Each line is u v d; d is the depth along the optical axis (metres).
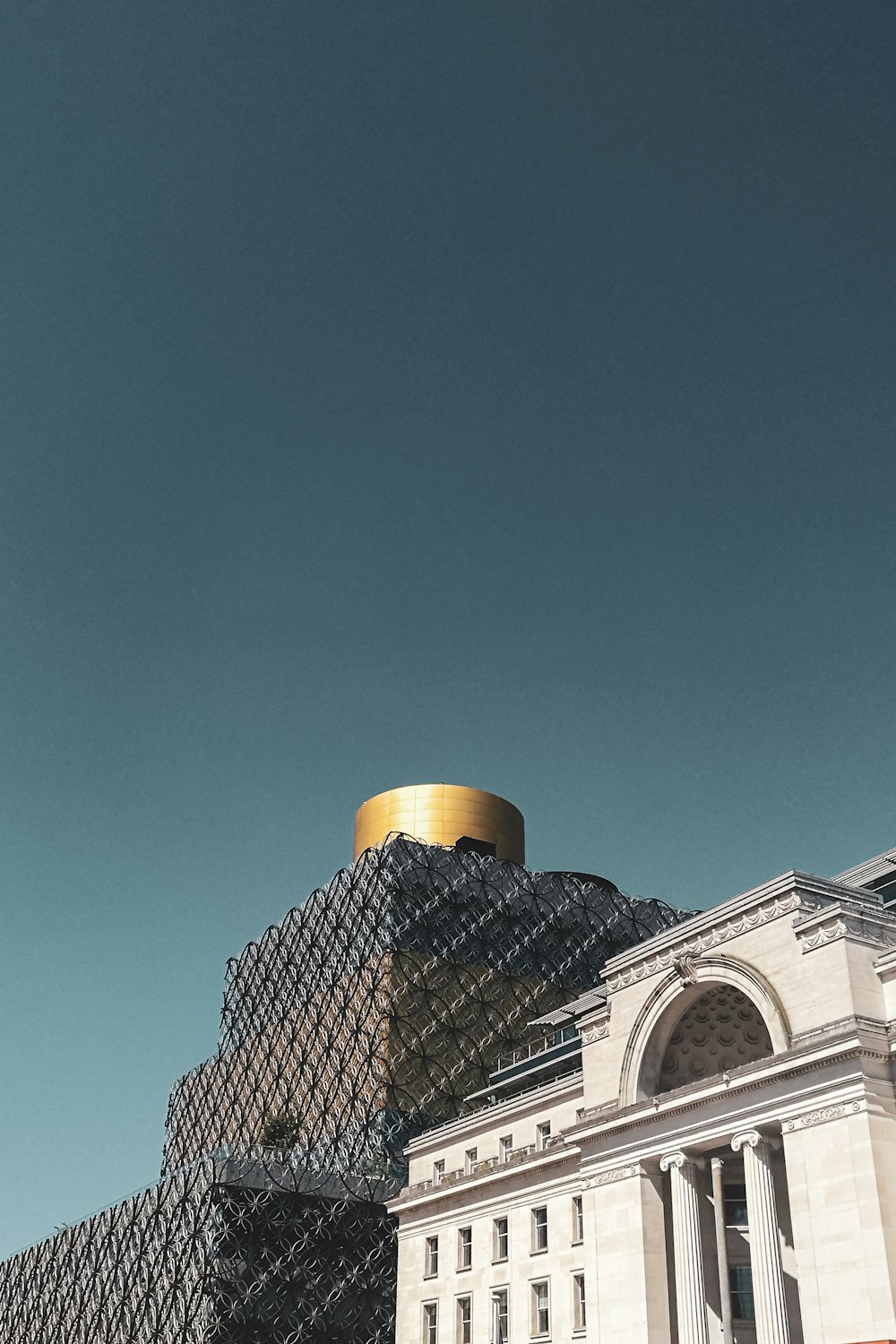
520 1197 69.56
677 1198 54.41
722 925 56.81
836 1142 47.44
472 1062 110.56
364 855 119.69
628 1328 54.59
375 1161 98.81
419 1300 75.44
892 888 64.81
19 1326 121.00
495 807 134.38
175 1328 88.19
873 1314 43.78
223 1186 88.88
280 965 127.12
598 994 71.00
